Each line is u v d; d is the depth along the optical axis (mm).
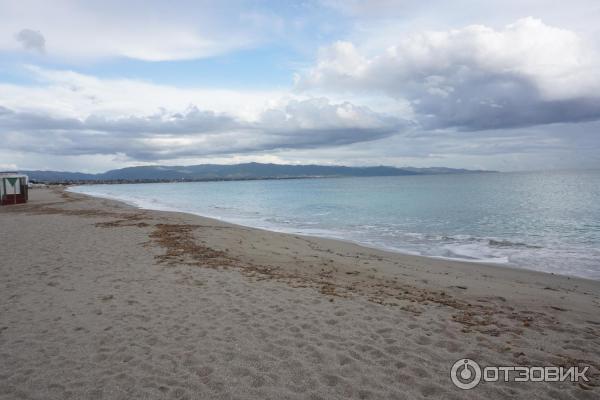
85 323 5582
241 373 4145
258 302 6547
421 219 24406
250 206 39719
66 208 29453
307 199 49219
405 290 7633
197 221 20750
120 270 8742
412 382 3957
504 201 35188
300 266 9781
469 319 5824
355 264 10305
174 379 4012
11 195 33875
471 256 13008
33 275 8289
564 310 6516
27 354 4617
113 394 3742
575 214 24266
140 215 23500
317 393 3736
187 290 7215
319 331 5289
